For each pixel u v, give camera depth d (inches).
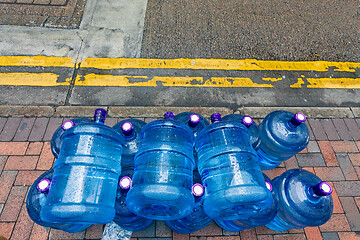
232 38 145.6
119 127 86.8
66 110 113.7
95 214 60.5
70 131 68.6
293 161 107.8
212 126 76.6
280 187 78.2
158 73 129.6
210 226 91.4
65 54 131.3
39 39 135.0
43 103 116.4
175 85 126.6
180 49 138.6
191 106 121.6
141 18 148.0
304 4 165.0
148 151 71.2
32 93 118.8
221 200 64.4
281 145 85.2
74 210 58.4
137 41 139.0
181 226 83.5
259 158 100.7
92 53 132.8
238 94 127.0
